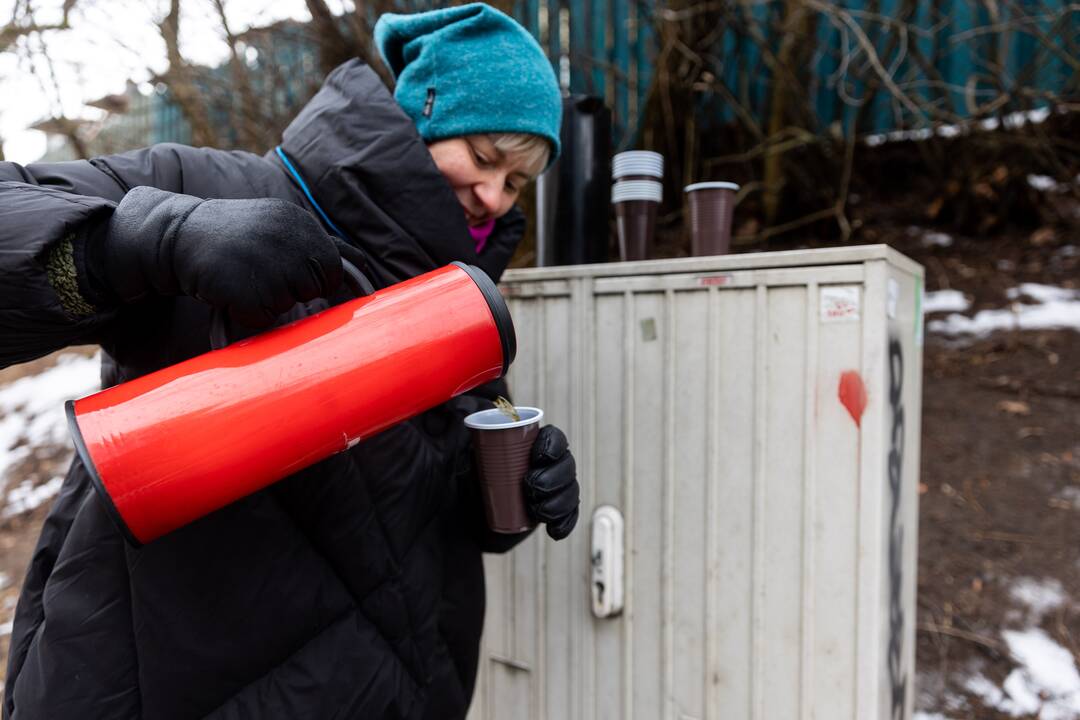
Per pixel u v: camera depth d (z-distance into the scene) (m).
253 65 4.37
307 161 0.78
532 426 0.84
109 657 0.67
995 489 2.25
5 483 3.78
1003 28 3.14
